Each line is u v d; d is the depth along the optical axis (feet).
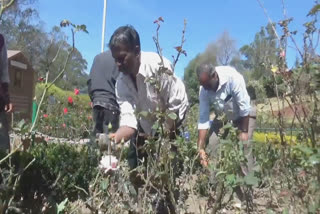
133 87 9.55
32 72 63.77
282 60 6.97
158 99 7.78
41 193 10.23
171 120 7.84
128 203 7.25
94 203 7.43
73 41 7.01
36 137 7.91
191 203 9.21
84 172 12.56
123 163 7.88
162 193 7.68
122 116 9.59
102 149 8.01
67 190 11.64
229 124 7.07
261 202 8.16
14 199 8.34
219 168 7.17
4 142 12.43
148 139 7.70
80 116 29.53
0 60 13.55
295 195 6.14
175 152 8.07
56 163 12.71
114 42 8.95
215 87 12.82
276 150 7.04
